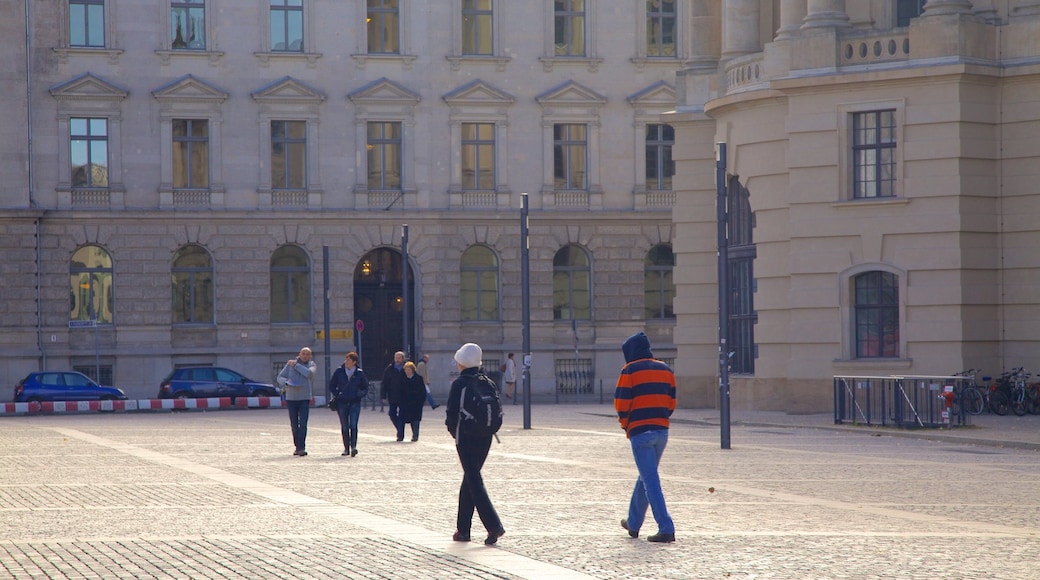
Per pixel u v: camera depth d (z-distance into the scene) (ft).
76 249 335.47
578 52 363.15
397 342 358.43
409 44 354.54
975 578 70.74
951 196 214.69
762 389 237.86
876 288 222.48
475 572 73.10
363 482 123.44
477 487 83.61
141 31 340.59
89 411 289.33
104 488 118.42
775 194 234.99
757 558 77.30
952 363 214.69
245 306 343.67
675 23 365.81
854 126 223.30
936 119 215.51
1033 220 215.31
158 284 338.54
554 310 360.69
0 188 329.72
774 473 129.49
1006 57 217.56
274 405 309.63
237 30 346.13
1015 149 216.74
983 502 105.29
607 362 359.66
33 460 150.20
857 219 222.07
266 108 346.54
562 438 182.09
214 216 341.41
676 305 265.95
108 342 336.29
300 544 83.56
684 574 72.13
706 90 265.95
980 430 185.47
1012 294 216.95
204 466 141.79
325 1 350.84
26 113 331.36
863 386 198.08
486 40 359.46
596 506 102.99
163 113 340.59
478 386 83.92
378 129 353.51
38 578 71.61
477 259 357.61
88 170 337.11
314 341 347.97
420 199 353.51
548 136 359.05
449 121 355.36
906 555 78.18
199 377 314.35
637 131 362.53
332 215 347.36
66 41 335.67
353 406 157.69
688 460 144.87
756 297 239.30
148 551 80.94
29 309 330.54
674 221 267.59
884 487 116.47
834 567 74.13
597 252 359.66
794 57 226.17
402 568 74.54
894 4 239.71
